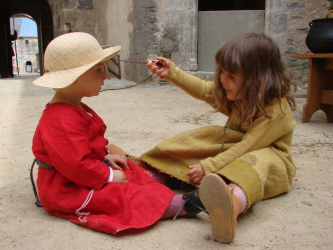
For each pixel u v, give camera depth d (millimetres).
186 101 4992
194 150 1666
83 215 1342
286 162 1597
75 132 1296
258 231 1308
